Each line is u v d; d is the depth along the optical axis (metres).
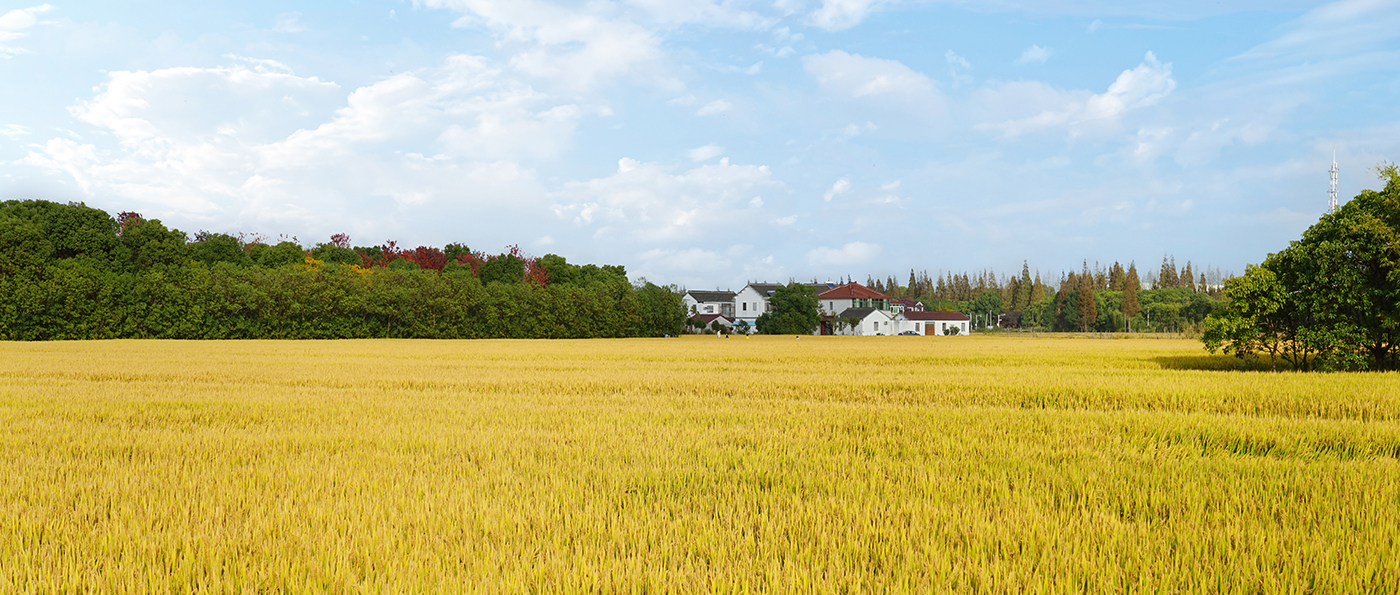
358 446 9.45
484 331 75.19
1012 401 16.20
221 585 4.53
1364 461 8.27
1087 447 9.25
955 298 189.38
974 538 5.35
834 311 119.38
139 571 4.68
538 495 6.61
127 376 22.19
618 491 6.89
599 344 57.69
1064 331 131.38
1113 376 20.81
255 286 63.03
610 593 4.43
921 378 20.73
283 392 17.45
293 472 7.56
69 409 13.27
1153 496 6.42
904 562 4.87
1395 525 5.54
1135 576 4.68
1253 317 23.88
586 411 13.42
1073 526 5.59
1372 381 17.55
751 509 6.23
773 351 41.88
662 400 15.60
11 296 52.12
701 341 68.81
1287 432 10.28
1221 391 15.80
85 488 6.92
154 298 58.62
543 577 4.62
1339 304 22.78
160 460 8.44
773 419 12.21
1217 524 5.57
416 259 102.19
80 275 55.78
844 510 6.08
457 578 4.51
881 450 9.20
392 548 5.12
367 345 50.53
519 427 11.38
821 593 4.37
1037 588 4.43
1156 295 131.00
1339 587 4.45
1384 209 23.19
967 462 8.18
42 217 61.03
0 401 14.64
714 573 4.67
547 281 102.00
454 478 7.46
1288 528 5.46
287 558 4.89
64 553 5.09
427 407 13.97
